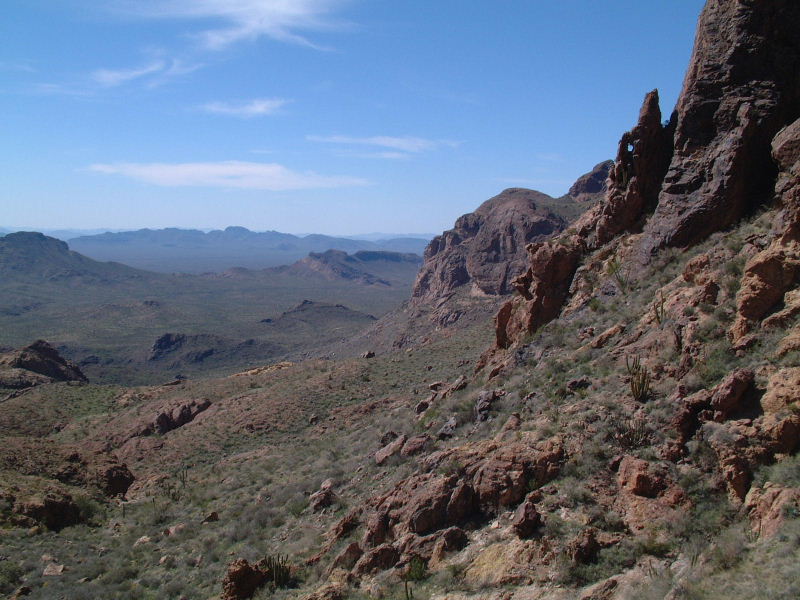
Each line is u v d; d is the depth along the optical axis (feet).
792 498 47.03
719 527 49.85
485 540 57.52
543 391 79.77
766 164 85.56
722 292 71.36
